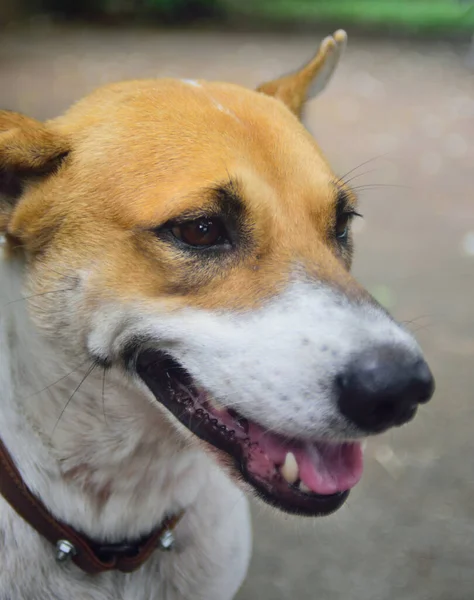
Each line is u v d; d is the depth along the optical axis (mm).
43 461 518
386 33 3443
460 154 1777
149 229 500
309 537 720
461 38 3350
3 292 527
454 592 681
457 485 766
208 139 517
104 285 504
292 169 524
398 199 1484
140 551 535
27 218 517
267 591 679
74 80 2201
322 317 487
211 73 2418
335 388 475
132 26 3346
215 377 495
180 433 514
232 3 3881
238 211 504
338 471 506
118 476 524
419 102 2260
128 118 526
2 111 534
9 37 2887
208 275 501
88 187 513
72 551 523
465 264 1210
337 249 537
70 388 515
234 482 508
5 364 522
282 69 2523
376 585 686
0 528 520
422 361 483
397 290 1113
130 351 507
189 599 556
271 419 485
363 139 1854
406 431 822
